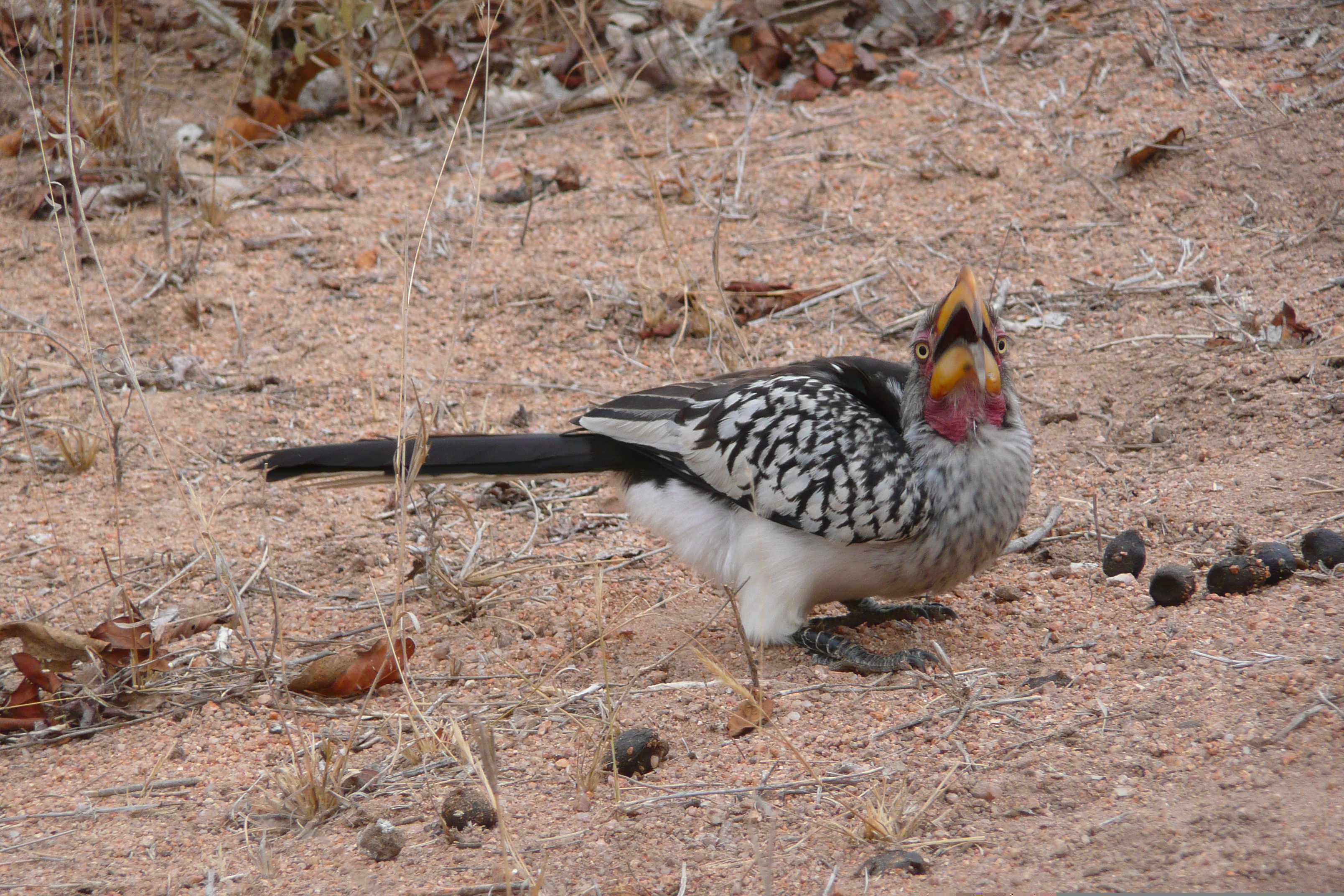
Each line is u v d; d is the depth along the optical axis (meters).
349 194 16.58
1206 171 14.72
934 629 8.48
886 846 5.83
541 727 7.48
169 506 11.09
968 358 7.65
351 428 12.15
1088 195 14.80
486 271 14.80
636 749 6.79
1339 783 5.66
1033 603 8.67
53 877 6.18
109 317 14.09
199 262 15.10
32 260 15.16
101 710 8.02
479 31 18.75
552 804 6.54
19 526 10.73
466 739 7.36
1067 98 16.52
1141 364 11.94
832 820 6.12
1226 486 9.79
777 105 17.75
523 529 10.84
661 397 8.80
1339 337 11.55
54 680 8.16
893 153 16.20
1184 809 5.69
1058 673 7.36
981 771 6.37
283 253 15.35
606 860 5.97
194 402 12.71
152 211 16.42
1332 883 4.99
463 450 8.85
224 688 8.23
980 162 15.67
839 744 6.90
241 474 11.58
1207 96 15.91
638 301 14.02
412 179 16.95
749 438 8.14
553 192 16.41
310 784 6.66
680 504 8.69
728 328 13.26
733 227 15.21
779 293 13.70
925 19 18.67
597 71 15.69
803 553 8.10
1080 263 13.73
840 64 18.19
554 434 9.12
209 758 7.41
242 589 9.61
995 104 16.64
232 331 13.91
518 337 13.67
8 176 16.59
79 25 18.31
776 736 7.07
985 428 7.87
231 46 19.72
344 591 9.77
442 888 5.80
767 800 6.39
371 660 8.13
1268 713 6.40
